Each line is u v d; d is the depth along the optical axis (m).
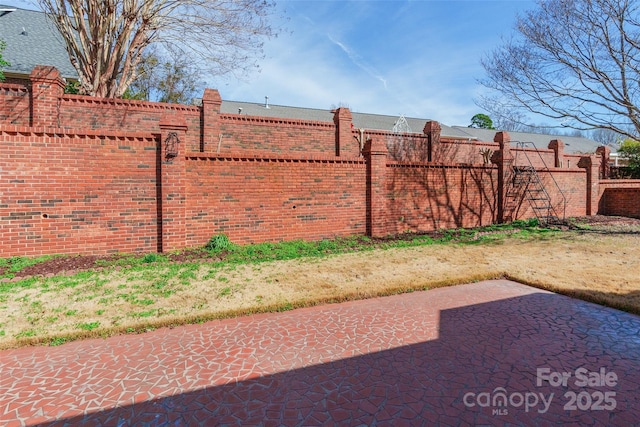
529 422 2.42
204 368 3.16
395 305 4.77
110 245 6.93
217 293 5.00
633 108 10.17
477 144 16.78
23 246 6.37
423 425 2.39
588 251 7.81
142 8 10.80
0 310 4.34
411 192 10.16
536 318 4.27
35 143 6.40
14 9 17.02
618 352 3.41
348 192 9.18
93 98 9.77
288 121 12.30
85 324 4.00
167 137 7.18
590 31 10.10
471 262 6.82
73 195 6.66
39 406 2.62
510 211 12.24
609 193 14.84
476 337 3.76
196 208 7.58
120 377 3.02
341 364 3.21
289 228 8.49
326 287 5.30
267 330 3.98
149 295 4.89
